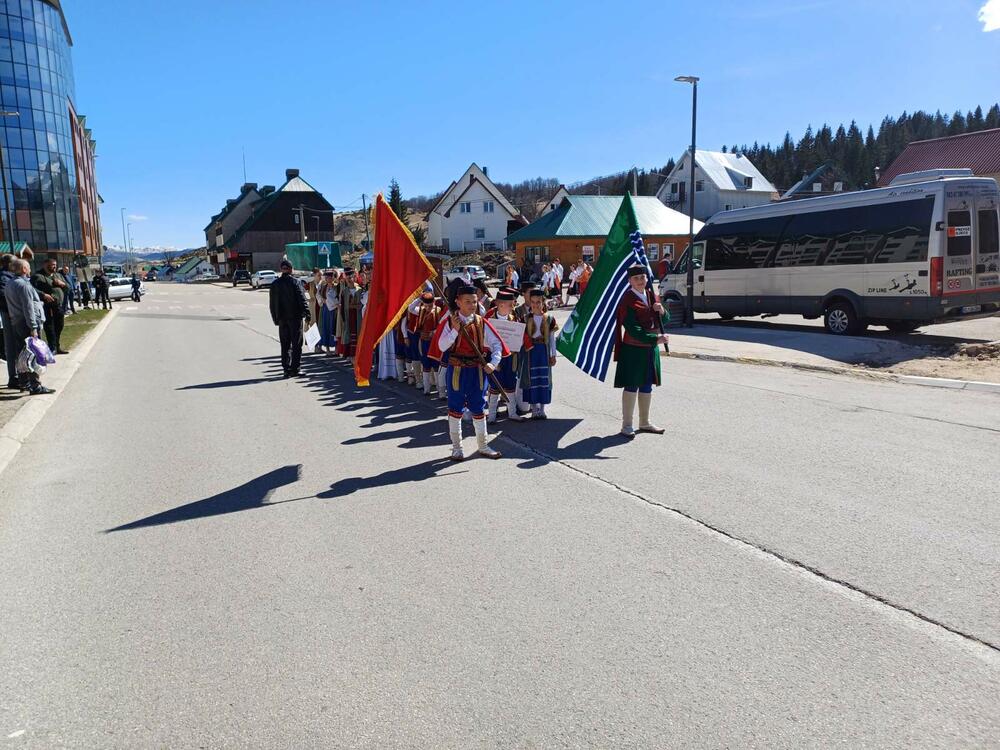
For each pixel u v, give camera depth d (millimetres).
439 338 6504
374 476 6223
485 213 75312
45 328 14555
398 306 7133
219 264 97812
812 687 3025
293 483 6070
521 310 8250
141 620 3750
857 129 138750
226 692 3100
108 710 2994
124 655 3414
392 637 3521
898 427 7379
